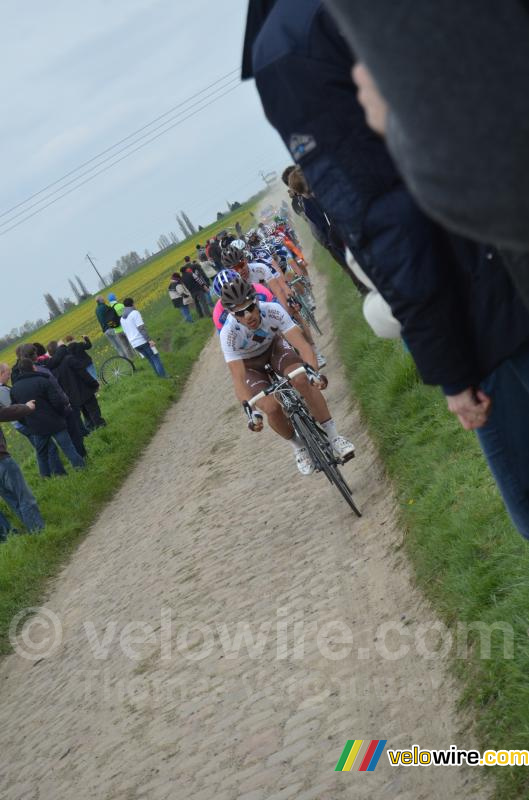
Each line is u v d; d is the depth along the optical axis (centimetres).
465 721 365
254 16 223
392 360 873
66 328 8231
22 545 1107
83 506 1252
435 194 127
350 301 1498
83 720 590
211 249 2714
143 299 6594
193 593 710
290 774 404
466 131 121
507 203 122
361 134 202
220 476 1066
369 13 124
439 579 475
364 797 358
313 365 672
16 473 1157
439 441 633
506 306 208
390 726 398
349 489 699
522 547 429
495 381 221
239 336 679
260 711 475
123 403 1881
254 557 714
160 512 1062
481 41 119
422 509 556
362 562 586
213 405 1647
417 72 122
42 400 1383
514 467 234
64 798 496
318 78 200
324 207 214
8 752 606
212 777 435
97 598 850
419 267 205
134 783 469
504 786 308
